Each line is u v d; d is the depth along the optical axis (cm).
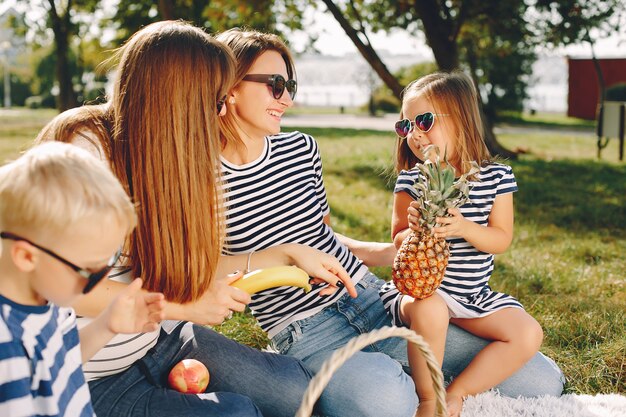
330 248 323
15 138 1777
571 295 479
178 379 269
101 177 184
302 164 321
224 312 255
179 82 247
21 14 2280
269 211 304
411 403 284
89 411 201
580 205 832
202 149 250
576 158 1388
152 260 250
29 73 5234
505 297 325
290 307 307
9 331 177
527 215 774
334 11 1106
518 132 2212
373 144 1609
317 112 3697
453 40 1233
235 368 280
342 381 281
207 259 251
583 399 315
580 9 1240
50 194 175
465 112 345
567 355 371
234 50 300
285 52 314
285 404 281
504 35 1301
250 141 306
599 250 612
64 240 178
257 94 296
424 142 350
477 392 310
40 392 184
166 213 247
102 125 259
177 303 255
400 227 353
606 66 2009
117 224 185
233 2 1145
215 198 257
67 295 185
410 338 211
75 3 2067
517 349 307
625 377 348
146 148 246
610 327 401
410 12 1300
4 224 180
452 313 320
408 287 299
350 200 858
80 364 201
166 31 257
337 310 312
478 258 331
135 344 262
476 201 336
